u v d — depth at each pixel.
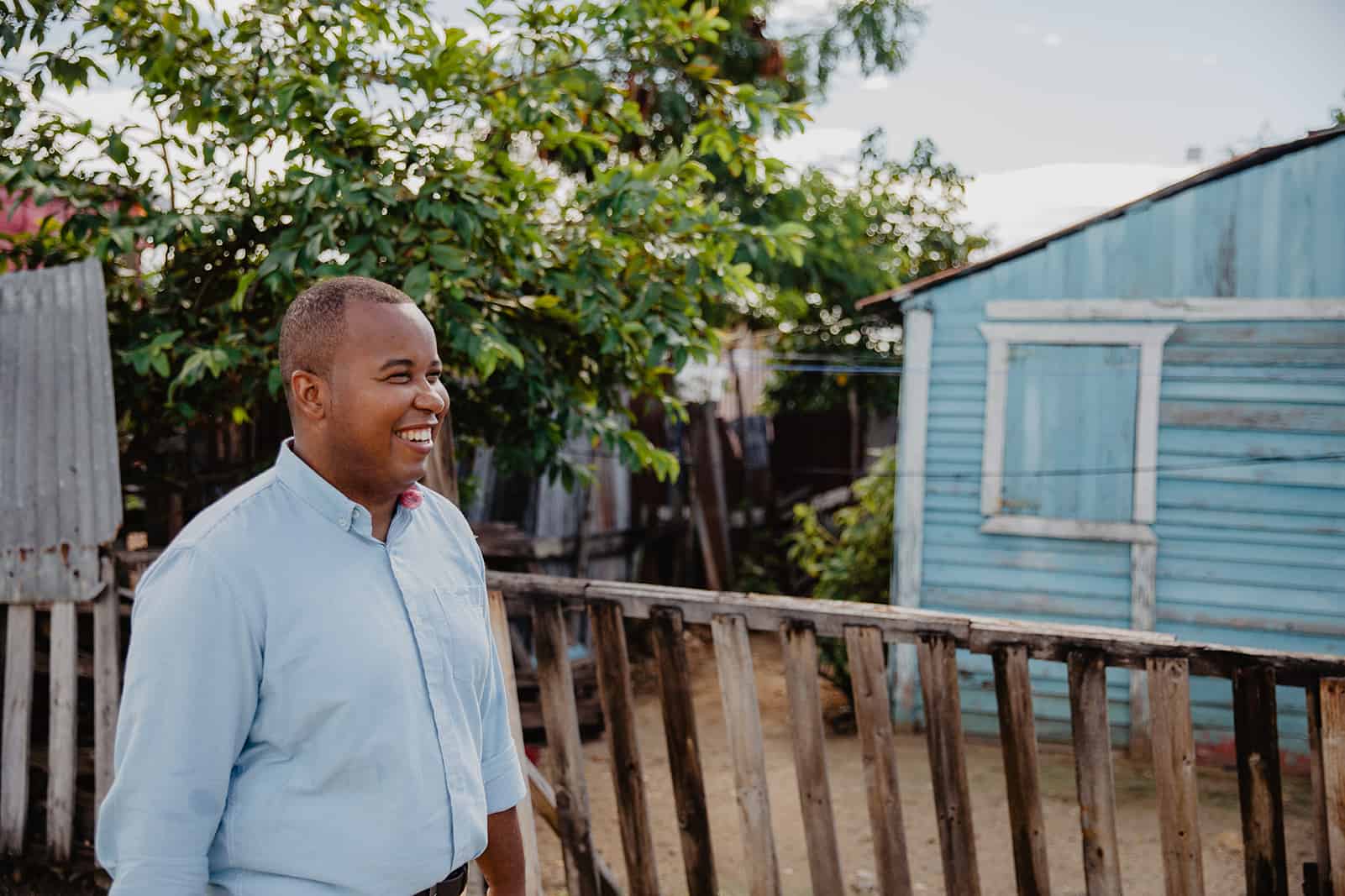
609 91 4.41
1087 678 2.89
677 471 4.59
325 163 3.54
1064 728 6.28
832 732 6.51
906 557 6.55
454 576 1.67
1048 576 6.31
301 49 3.83
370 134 3.74
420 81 3.83
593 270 3.88
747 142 4.28
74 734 3.79
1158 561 6.12
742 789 3.14
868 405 11.68
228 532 1.43
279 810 1.42
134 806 1.35
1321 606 5.85
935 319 6.45
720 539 9.17
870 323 11.48
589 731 6.54
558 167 5.38
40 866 3.82
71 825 3.79
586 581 3.26
